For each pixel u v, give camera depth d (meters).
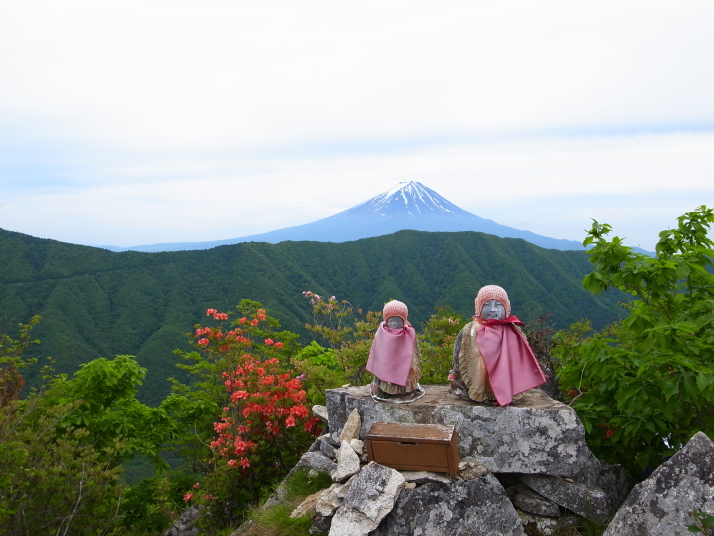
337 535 5.18
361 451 6.05
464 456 5.93
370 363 6.53
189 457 11.41
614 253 6.33
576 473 5.61
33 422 8.20
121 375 10.38
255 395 8.38
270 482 8.18
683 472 4.60
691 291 6.36
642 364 5.76
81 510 6.83
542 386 7.39
